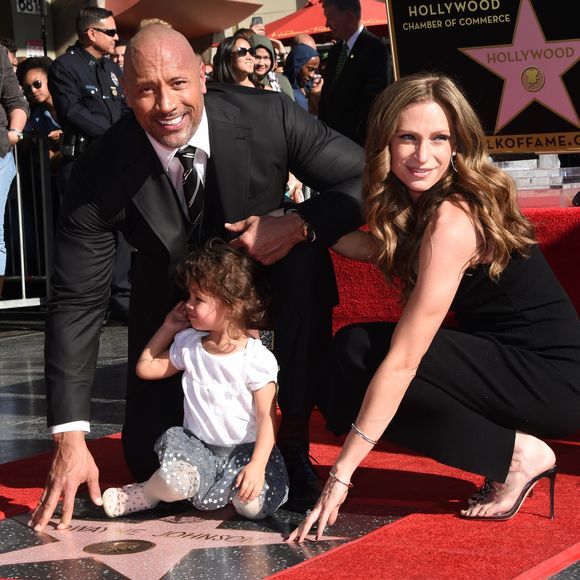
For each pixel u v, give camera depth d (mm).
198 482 2789
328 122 6617
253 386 2801
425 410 2674
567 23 3791
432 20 4016
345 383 2746
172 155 2889
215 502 2791
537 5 3828
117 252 7504
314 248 2943
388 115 2648
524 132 3955
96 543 2660
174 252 2969
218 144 2951
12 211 7898
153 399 3100
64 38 11430
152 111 2754
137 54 2732
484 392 2680
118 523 2848
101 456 3676
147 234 2969
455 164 2643
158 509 2965
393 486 3107
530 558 2391
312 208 2955
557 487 3029
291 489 2932
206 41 12320
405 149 2639
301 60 8430
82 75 6906
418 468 3314
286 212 3041
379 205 2734
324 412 2904
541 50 3859
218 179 2969
